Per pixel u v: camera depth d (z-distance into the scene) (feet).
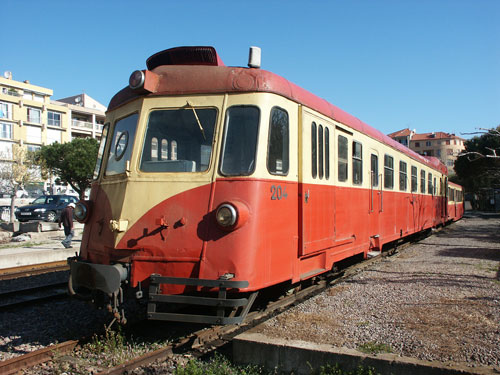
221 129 18.25
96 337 18.25
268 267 18.25
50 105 186.09
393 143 40.63
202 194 17.79
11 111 174.40
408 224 45.60
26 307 25.29
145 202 18.26
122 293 17.44
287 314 19.49
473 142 159.02
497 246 47.47
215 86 18.74
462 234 65.72
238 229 17.07
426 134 354.13
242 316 16.81
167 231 17.67
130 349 17.31
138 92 19.51
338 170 26.09
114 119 21.52
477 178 169.89
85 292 19.71
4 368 15.46
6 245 53.06
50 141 187.42
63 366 15.99
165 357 16.52
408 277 28.37
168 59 20.65
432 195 61.16
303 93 22.06
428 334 16.43
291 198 20.29
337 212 25.72
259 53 19.51
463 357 13.99
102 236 19.42
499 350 14.56
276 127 19.24
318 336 16.26
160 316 16.84
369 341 15.66
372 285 26.11
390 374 13.43
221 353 16.69
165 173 18.47
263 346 15.11
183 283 16.72
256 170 17.81
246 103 18.42
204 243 17.21
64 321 22.41
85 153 126.72
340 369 14.06
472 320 18.24
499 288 24.43
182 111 18.92
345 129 27.43
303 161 21.29
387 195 37.52
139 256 17.76
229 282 16.21
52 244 53.57
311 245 21.98
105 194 20.11
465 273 29.37
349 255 27.84
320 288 27.63
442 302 21.43
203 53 19.75
